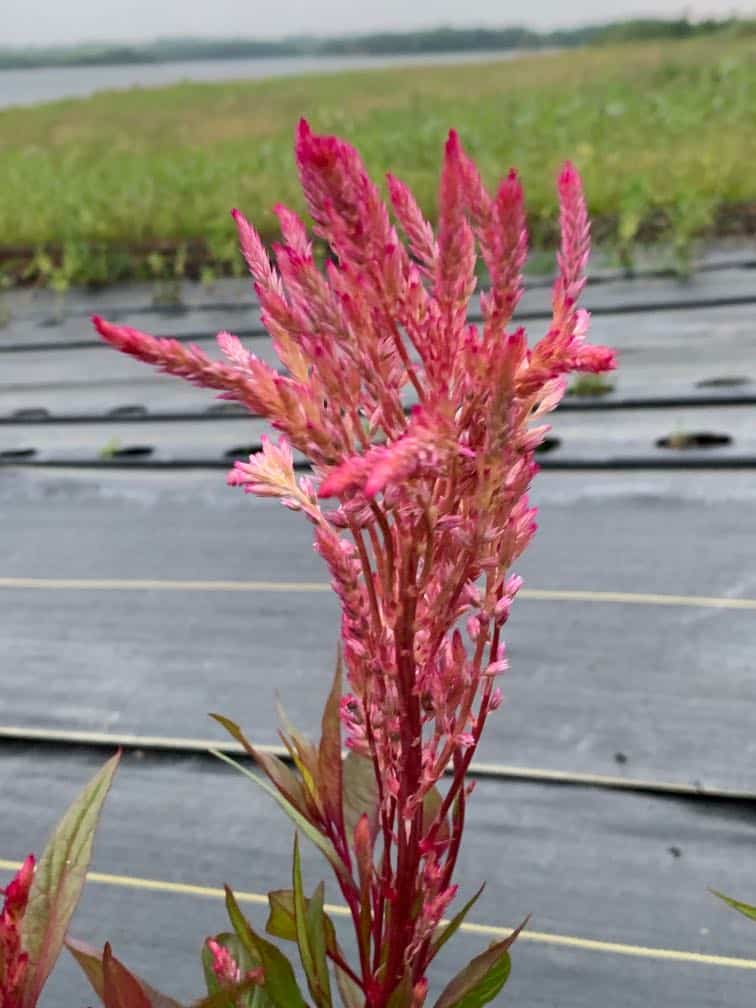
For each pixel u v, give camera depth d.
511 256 0.18
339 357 0.19
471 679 0.22
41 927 0.24
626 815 0.72
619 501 1.18
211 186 3.23
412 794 0.23
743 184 2.47
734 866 0.67
